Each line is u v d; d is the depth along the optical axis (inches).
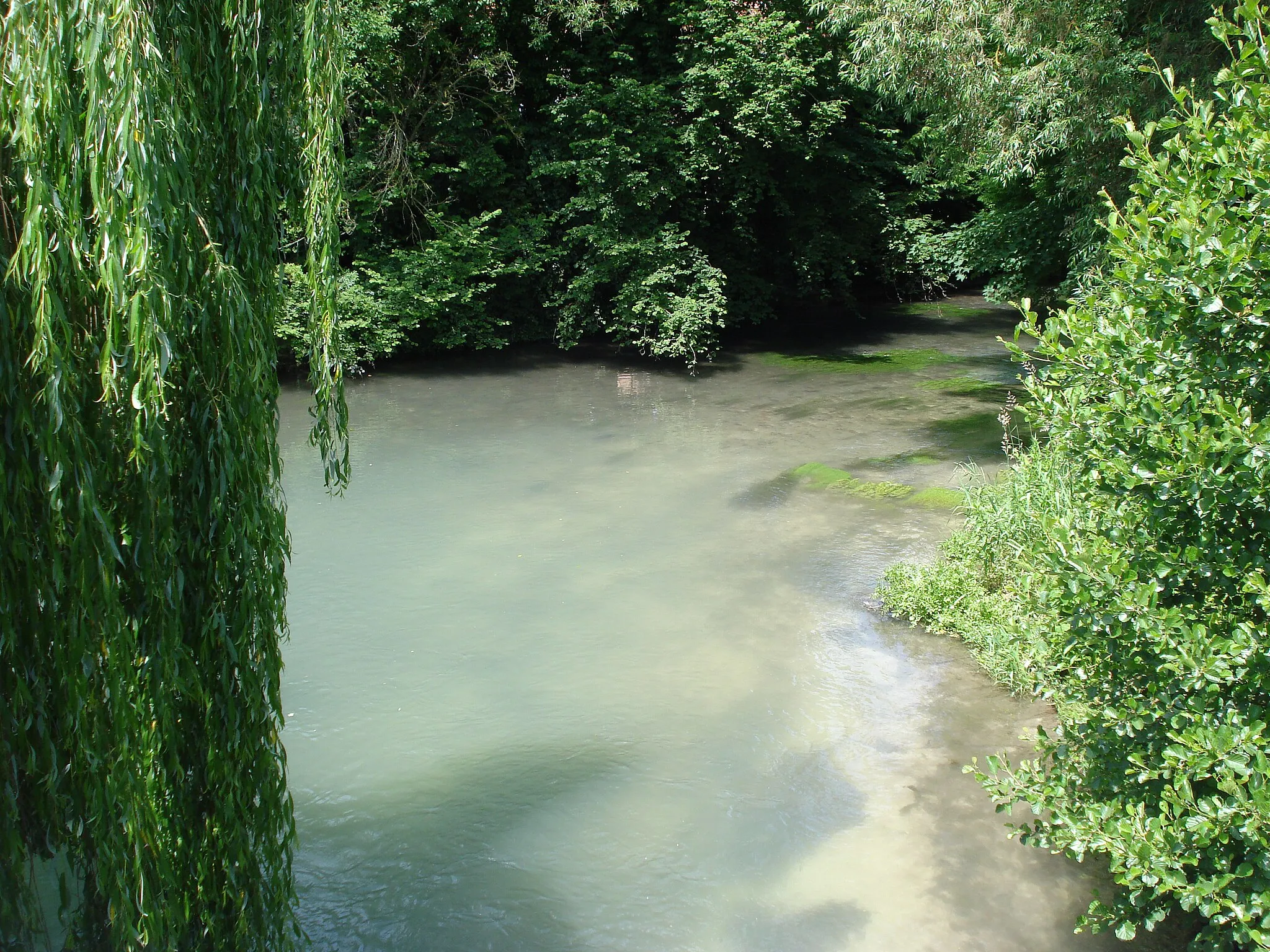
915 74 483.2
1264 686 133.3
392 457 513.0
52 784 123.1
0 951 122.5
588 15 713.6
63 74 114.5
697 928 188.1
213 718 140.7
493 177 751.1
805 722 259.3
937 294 1059.3
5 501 117.6
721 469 481.7
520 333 815.1
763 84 706.8
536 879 203.3
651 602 333.4
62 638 122.9
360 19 657.0
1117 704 156.3
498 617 325.4
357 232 726.5
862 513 413.1
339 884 202.4
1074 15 444.5
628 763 243.8
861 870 202.5
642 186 721.0
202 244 134.5
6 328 116.9
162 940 130.0
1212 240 136.7
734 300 863.1
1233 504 138.9
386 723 263.3
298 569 366.9
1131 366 151.2
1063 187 482.9
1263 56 144.9
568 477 474.3
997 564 320.5
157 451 124.5
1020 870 200.1
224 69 140.6
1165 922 180.5
